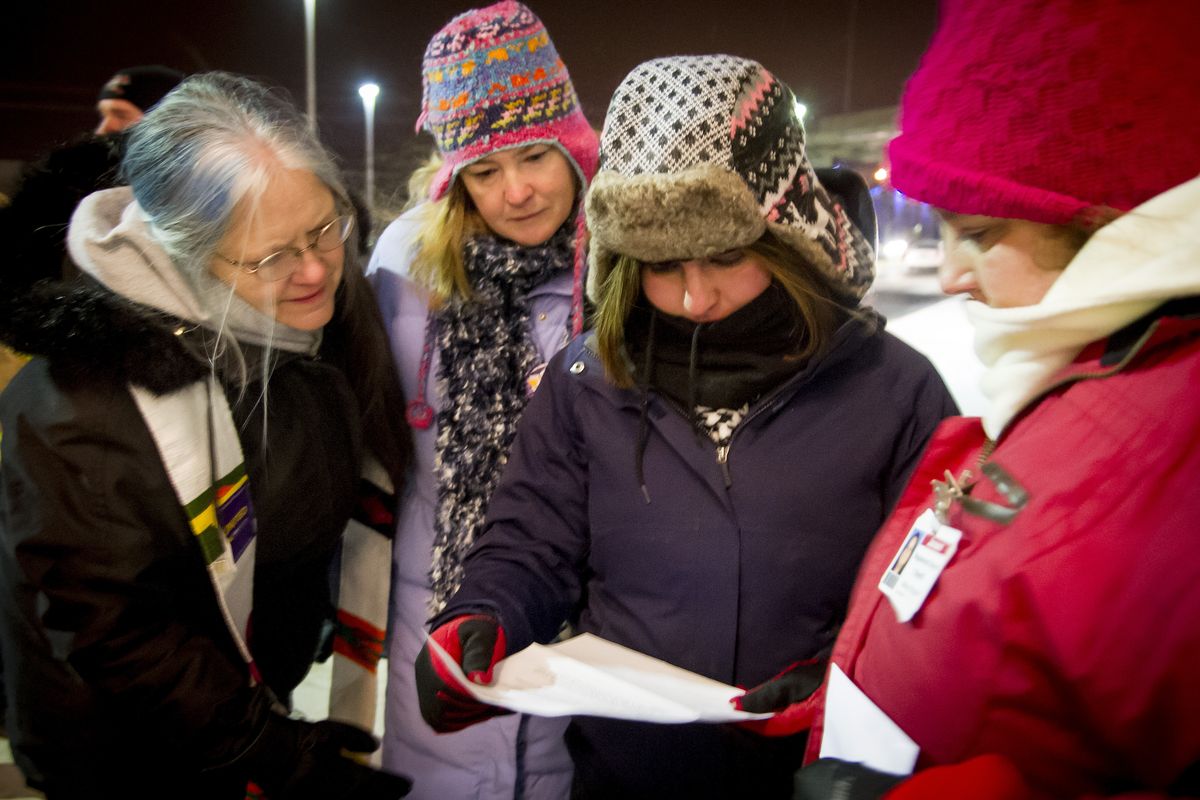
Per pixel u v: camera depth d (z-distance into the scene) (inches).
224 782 52.7
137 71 119.7
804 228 45.9
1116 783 27.3
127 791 50.1
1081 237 28.9
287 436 52.5
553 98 61.6
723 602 47.6
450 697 42.4
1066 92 27.7
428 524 63.6
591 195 46.2
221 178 44.4
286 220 46.3
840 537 47.4
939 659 31.9
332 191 50.5
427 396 63.6
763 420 48.4
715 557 47.6
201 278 46.5
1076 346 30.4
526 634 48.7
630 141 44.8
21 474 44.2
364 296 59.9
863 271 50.4
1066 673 27.0
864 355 49.5
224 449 48.5
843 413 48.1
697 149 43.6
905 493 39.6
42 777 49.1
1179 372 26.9
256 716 48.9
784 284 46.4
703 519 48.0
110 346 44.6
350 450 57.0
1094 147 27.5
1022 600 28.7
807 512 47.3
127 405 45.3
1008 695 29.2
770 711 41.4
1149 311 27.7
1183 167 26.6
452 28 60.9
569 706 39.5
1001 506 31.1
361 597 64.6
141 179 46.2
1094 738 27.3
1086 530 27.4
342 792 50.0
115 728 48.6
